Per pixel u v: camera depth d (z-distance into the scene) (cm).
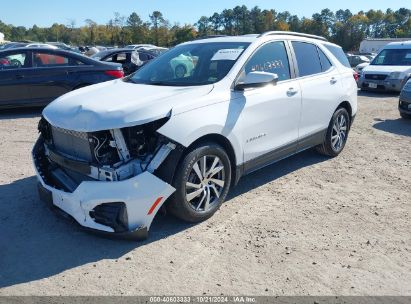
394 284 320
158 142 371
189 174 390
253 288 313
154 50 1611
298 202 471
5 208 445
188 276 328
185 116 380
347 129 649
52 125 394
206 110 399
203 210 413
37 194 481
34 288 313
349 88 628
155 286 316
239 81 444
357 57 2800
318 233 398
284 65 515
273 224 416
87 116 366
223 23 10419
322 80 567
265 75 418
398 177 559
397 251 367
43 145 445
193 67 469
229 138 421
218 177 426
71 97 429
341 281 323
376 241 384
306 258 354
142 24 8681
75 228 402
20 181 521
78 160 380
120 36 8550
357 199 482
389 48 1552
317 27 11094
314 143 577
